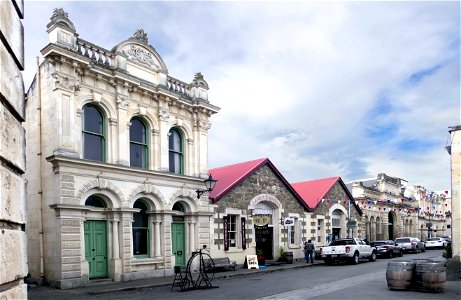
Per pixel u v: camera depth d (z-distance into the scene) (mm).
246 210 24094
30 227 15938
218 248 21844
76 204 15133
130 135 18203
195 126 21172
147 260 17547
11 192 2578
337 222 33656
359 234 35969
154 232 18391
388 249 31047
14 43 2738
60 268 14453
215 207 21922
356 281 16781
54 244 14844
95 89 16531
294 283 16469
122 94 17406
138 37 18688
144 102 18547
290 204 27938
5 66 2506
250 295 13422
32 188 16062
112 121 17016
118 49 17531
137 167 17922
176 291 14484
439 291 13164
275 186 26750
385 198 43344
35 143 16125
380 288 14570
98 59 16891
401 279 13719
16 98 2736
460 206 15969
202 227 20719
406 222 50094
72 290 13953
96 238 16219
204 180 20156
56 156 14586
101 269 16219
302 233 28781
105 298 12906
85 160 15422
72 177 15172
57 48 14914
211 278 17547
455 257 15859
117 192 16609
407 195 52500
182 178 19562
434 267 13148
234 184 23156
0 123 2381
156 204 18453
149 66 18953
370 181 49031
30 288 14352
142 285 15227
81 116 16062
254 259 22672
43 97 16016
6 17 2566
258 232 26812
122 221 16656
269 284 16250
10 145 2578
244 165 26312
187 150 20734
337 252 25250
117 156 17000
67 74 15523
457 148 16156
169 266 18453
